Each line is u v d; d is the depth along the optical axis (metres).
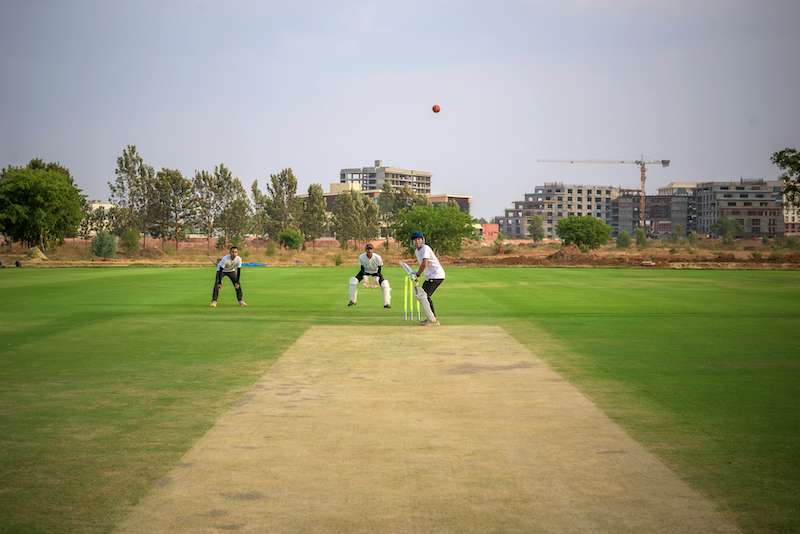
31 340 10.23
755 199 190.75
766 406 6.13
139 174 60.94
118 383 7.13
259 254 56.22
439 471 4.37
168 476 4.28
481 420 5.66
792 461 4.58
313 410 6.00
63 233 50.12
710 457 4.67
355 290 15.58
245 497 3.92
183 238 65.00
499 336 10.70
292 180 73.62
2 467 4.45
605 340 10.28
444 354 9.02
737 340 10.27
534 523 3.55
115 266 38.34
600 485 4.12
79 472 4.36
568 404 6.23
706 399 6.41
